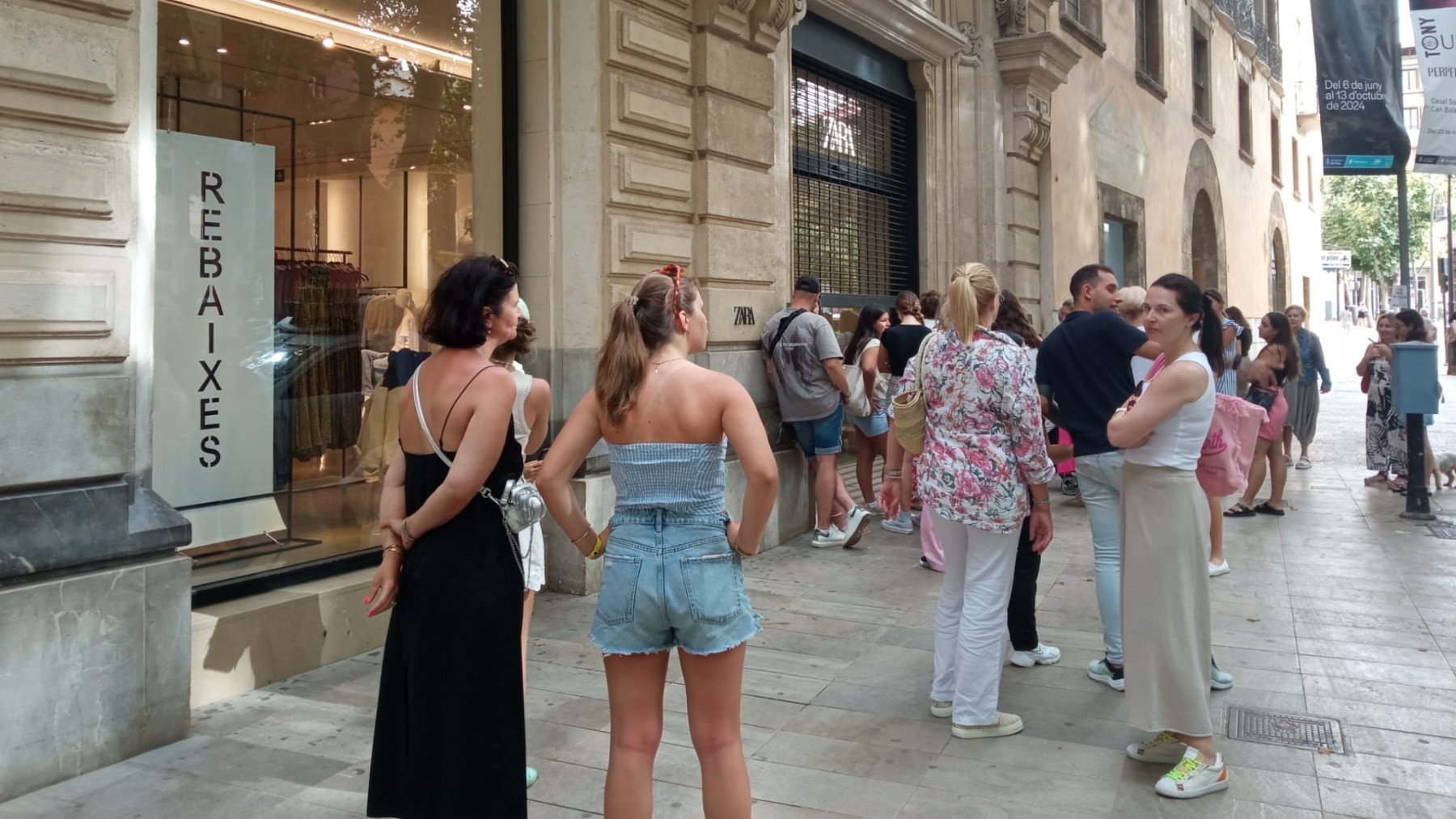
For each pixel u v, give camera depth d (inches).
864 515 299.7
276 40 208.5
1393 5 499.2
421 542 115.4
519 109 254.1
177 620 158.4
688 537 111.1
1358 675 191.8
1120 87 614.2
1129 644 147.6
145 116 155.3
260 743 158.7
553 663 198.5
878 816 137.2
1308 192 1363.2
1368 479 427.2
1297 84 1259.8
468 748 112.3
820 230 379.2
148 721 154.6
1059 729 167.0
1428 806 138.8
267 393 205.5
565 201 248.7
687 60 274.4
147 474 159.9
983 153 455.2
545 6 248.1
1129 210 626.8
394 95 233.3
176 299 189.3
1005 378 157.6
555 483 114.9
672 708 175.6
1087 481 184.5
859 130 403.5
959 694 163.3
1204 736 143.1
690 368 113.7
